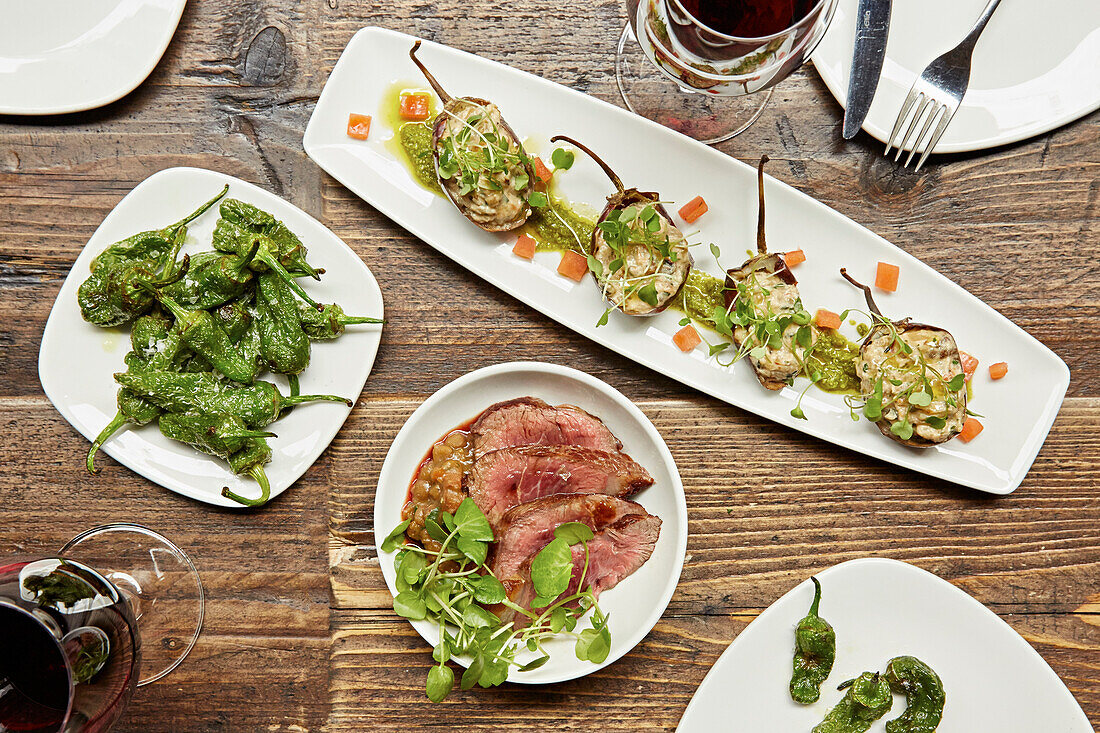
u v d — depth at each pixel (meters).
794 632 0.65
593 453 0.65
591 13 0.67
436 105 0.67
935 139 0.65
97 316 0.64
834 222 0.66
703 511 0.67
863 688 0.65
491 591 0.61
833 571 0.65
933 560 0.67
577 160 0.67
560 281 0.67
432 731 0.66
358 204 0.67
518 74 0.66
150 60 0.66
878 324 0.65
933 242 0.67
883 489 0.67
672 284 0.64
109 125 0.67
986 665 0.65
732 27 0.61
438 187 0.67
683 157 0.66
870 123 0.66
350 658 0.66
